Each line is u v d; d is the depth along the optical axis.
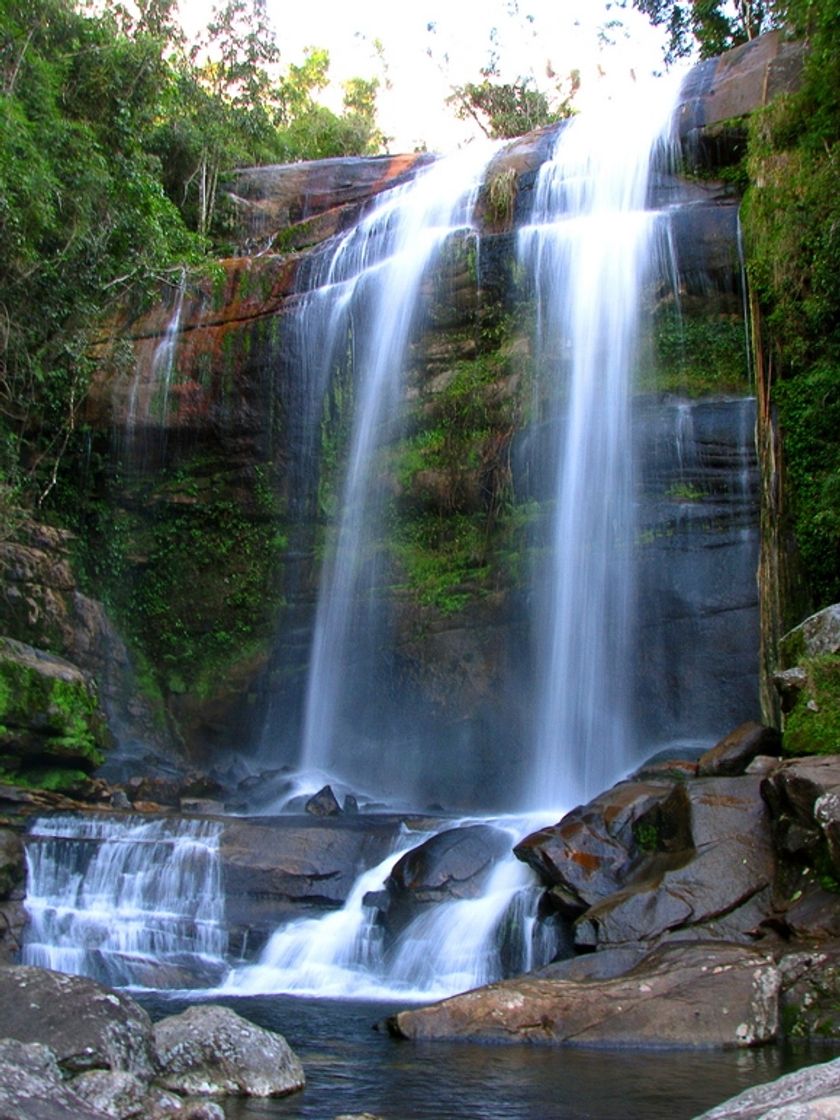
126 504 22.75
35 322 19.19
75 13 21.98
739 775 11.45
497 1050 8.02
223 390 22.47
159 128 28.55
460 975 10.78
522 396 19.86
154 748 21.16
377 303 21.83
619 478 18.34
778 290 16.98
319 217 26.14
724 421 17.69
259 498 22.22
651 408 18.28
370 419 21.52
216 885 12.52
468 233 21.25
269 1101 6.50
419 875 11.61
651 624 17.56
